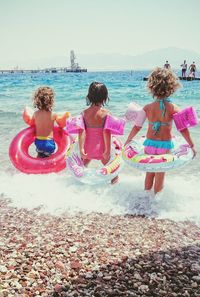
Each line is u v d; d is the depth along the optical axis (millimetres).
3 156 5926
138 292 2436
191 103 12586
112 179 4430
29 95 17172
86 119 4430
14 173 4984
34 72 131750
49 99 5180
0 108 11875
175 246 3070
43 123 5141
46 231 3373
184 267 2732
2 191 4316
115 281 2564
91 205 3924
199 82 24781
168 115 4047
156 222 3559
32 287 2492
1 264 2789
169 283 2533
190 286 2494
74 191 4254
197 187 4375
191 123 3980
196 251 2979
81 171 4297
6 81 36156
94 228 3434
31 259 2869
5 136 7387
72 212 3781
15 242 3158
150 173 4070
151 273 2662
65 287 2496
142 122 4227
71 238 3230
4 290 2451
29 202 4016
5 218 3660
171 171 5117
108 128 4305
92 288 2484
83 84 26734
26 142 5180
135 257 2896
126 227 3453
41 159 4848
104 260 2854
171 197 4059
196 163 5496
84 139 4418
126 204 3928
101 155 4465
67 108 11719
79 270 2711
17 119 9438
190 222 3535
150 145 4102
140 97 14969
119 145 4738
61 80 36844
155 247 3059
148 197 4039
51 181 4566
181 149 4188
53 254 2949
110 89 20031
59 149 5090
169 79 4012
